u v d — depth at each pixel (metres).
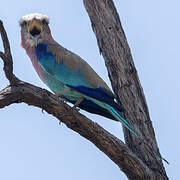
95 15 15.09
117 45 14.75
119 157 12.89
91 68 14.87
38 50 15.52
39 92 12.02
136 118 14.23
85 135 12.73
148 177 13.16
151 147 14.08
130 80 14.50
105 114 14.47
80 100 14.66
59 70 15.00
